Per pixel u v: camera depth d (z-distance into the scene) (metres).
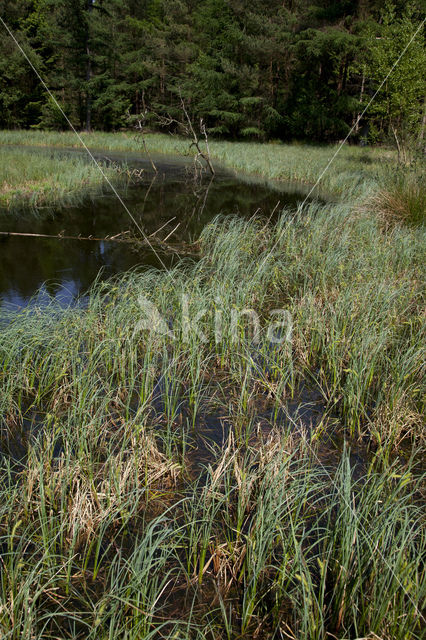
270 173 17.23
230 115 32.59
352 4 27.80
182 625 2.23
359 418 3.73
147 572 2.26
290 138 33.28
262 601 2.35
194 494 2.76
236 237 7.79
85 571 2.48
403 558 2.30
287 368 4.35
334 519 2.83
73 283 6.58
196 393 3.88
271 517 2.49
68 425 3.27
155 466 3.13
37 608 2.22
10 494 2.87
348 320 4.94
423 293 5.62
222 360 4.60
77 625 2.23
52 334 4.62
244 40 30.45
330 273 6.36
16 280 6.60
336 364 4.26
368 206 9.28
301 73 31.81
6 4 32.44
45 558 2.36
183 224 10.20
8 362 4.07
